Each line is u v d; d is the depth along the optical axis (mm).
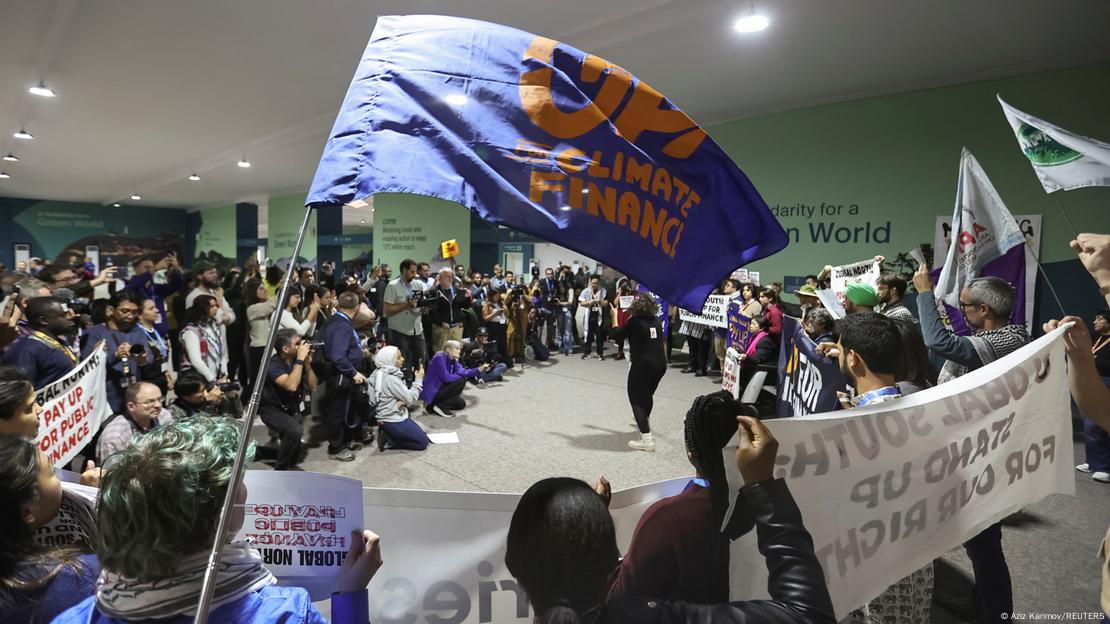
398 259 14320
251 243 19938
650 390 4973
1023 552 3102
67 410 2471
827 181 8164
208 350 4953
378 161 1030
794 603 876
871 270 5379
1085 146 2201
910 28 5594
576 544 830
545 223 1109
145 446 883
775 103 8414
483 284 11297
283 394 4457
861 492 1342
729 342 6168
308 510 1368
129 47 6199
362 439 5086
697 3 5223
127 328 4039
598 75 1208
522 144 1124
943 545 1450
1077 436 5328
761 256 1401
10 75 7211
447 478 4301
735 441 1206
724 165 1339
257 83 7434
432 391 6109
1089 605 2602
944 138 7129
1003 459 1525
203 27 5672
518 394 7281
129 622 834
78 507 1358
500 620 1491
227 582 886
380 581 1455
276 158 12148
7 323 2873
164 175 15289
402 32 1153
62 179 15992
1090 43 5812
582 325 10523
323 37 5891
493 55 1156
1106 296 1228
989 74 6676
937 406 1429
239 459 863
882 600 1788
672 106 1269
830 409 2305
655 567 1196
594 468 4535
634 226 1222
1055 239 6426
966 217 3027
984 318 2602
